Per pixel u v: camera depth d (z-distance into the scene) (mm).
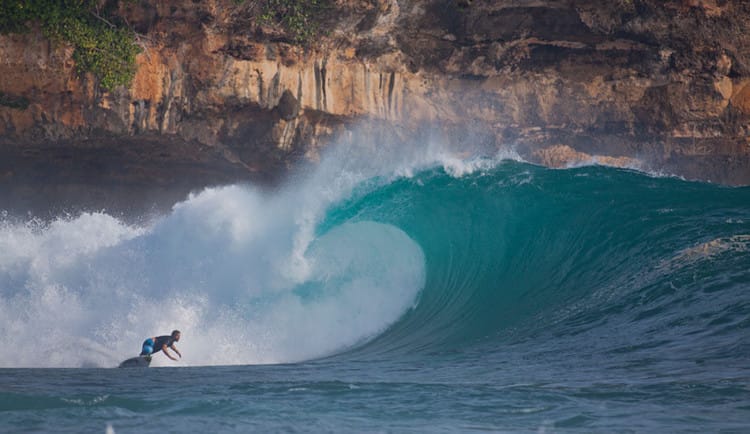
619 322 53531
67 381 41406
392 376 42875
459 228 72188
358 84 122500
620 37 129500
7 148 116438
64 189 125812
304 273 63969
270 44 115562
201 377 43188
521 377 40562
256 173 125062
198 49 112562
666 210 70000
